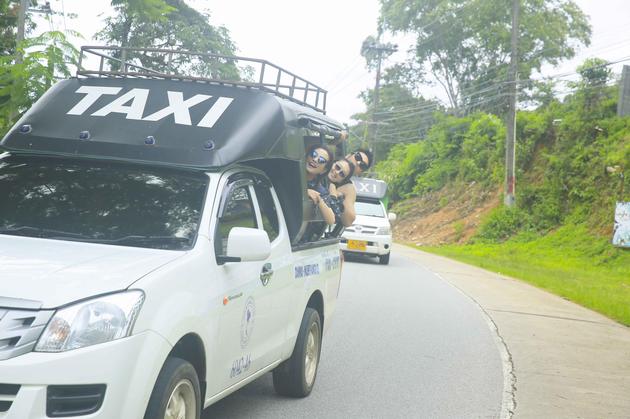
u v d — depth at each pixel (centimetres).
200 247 504
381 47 6038
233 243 505
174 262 470
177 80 621
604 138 3916
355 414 693
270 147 602
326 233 862
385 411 712
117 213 526
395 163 6556
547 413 739
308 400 731
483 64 6406
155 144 553
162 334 430
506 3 5609
